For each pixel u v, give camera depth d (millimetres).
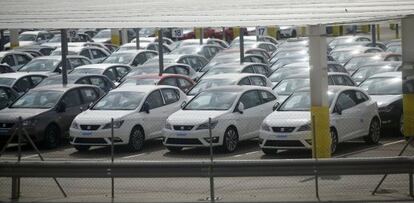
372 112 22781
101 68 35375
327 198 15219
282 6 20078
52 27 18656
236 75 28906
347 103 21938
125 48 48906
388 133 25219
